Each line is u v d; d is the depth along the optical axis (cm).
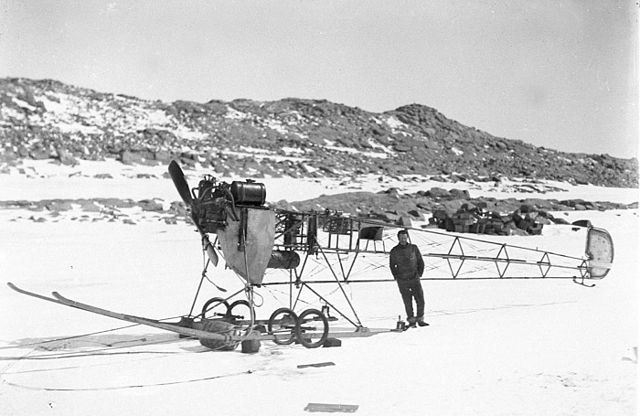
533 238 3566
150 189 5659
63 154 6644
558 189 8844
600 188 9406
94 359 930
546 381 739
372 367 845
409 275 1163
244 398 706
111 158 7288
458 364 842
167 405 682
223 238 1077
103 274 2033
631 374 754
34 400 706
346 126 15775
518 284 1859
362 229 1187
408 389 726
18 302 1480
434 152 14750
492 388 719
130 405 684
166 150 8338
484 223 3894
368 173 9469
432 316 1291
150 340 1088
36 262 2300
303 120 15338
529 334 1047
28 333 1141
